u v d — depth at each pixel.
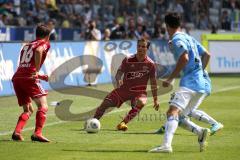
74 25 80.31
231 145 28.67
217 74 76.94
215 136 31.41
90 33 66.25
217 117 39.09
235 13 91.50
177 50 25.70
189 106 26.62
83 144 28.50
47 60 53.53
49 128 33.75
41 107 29.03
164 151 26.19
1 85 48.69
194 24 89.50
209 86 26.81
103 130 33.09
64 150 26.83
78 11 83.31
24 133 31.56
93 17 83.62
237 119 38.19
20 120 29.30
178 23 26.30
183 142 29.36
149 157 25.28
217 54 77.62
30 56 28.94
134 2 88.00
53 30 63.38
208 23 90.44
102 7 84.75
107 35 66.81
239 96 52.59
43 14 77.94
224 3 91.69
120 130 33.03
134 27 79.69
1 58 48.69
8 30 65.50
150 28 85.38
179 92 26.09
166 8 89.25
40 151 26.47
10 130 32.78
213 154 26.20
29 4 78.25
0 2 74.81
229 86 61.75
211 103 47.22
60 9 82.44
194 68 26.28
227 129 33.88
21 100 29.47
